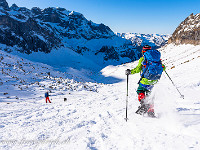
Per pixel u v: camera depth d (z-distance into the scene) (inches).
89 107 255.6
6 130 147.7
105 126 129.3
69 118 185.2
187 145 78.1
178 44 2278.5
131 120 135.9
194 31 2010.3
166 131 100.1
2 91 856.9
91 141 99.3
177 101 225.5
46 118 205.5
